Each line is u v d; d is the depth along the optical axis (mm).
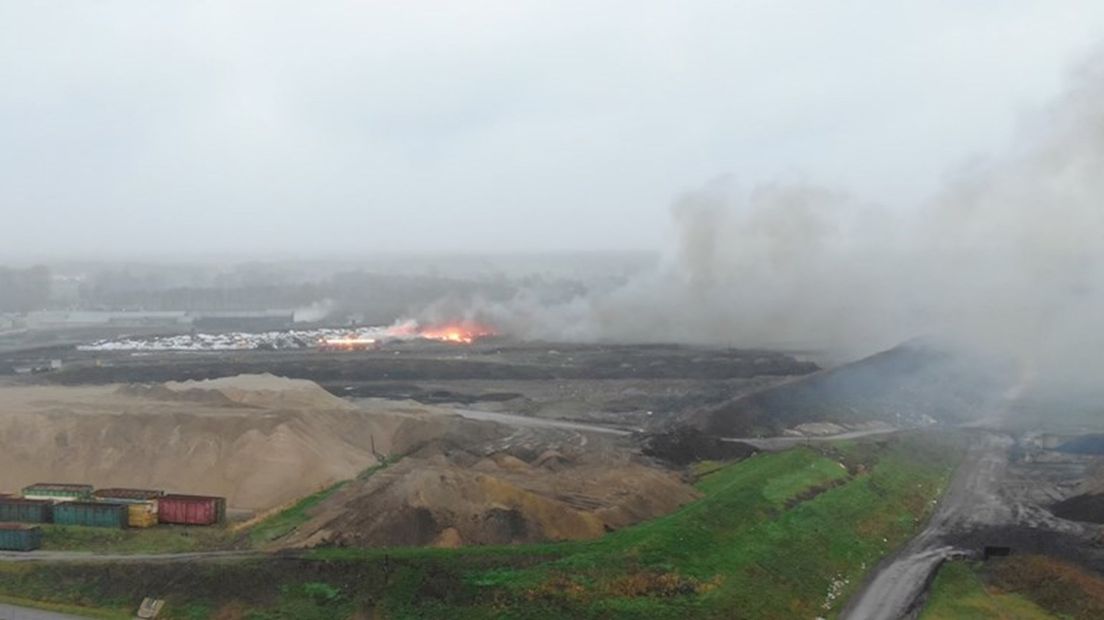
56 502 66375
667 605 51625
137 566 56031
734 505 65812
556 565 54875
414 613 51188
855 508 71562
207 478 76188
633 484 71438
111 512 65188
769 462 80625
